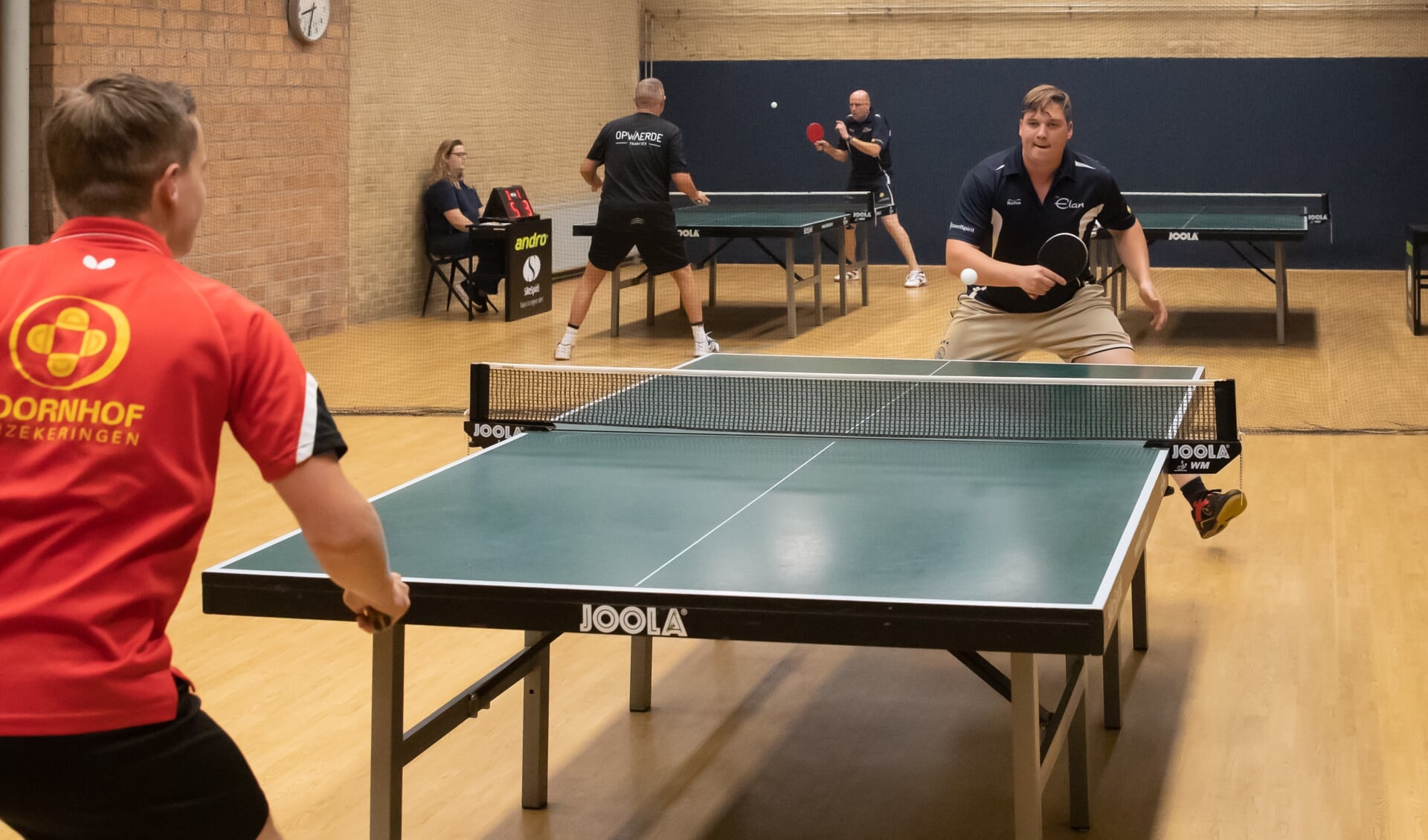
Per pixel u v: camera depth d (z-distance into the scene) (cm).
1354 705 315
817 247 915
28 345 143
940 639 183
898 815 268
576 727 312
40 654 137
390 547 219
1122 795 273
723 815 269
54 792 140
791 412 340
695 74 1317
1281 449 575
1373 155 1170
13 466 141
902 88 1266
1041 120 397
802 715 318
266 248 830
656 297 1096
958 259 404
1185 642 358
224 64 784
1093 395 355
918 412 338
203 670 341
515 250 951
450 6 1010
